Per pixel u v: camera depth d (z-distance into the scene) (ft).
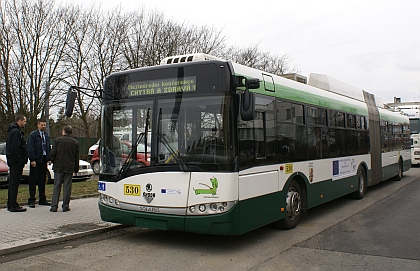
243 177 20.85
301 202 28.14
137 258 20.31
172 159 20.98
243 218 20.75
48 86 72.79
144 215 21.43
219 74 20.63
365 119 41.68
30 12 83.25
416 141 83.05
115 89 23.48
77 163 31.32
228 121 20.26
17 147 29.78
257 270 18.35
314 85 34.17
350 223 28.78
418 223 28.68
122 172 22.29
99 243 23.27
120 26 94.17
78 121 103.30
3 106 81.76
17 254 20.95
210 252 21.36
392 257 20.31
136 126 22.38
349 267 18.75
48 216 28.89
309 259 20.01
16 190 30.22
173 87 21.62
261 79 23.95
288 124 26.12
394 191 46.26
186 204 20.47
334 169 33.06
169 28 97.04
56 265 19.16
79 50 90.74
